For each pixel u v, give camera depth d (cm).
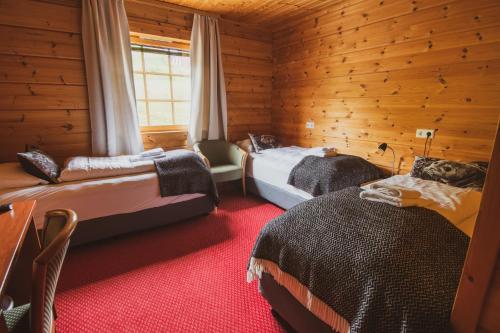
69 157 274
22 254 129
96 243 234
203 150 350
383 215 135
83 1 257
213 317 154
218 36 348
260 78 409
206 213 293
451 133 232
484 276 69
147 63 329
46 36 253
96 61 270
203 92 351
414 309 86
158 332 144
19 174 209
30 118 258
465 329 76
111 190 224
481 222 67
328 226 130
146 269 198
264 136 387
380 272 99
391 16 261
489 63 204
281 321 151
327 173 254
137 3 296
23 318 97
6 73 242
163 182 248
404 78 259
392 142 277
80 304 163
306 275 120
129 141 304
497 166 63
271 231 142
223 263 207
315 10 331
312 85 358
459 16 216
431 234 118
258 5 314
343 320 105
